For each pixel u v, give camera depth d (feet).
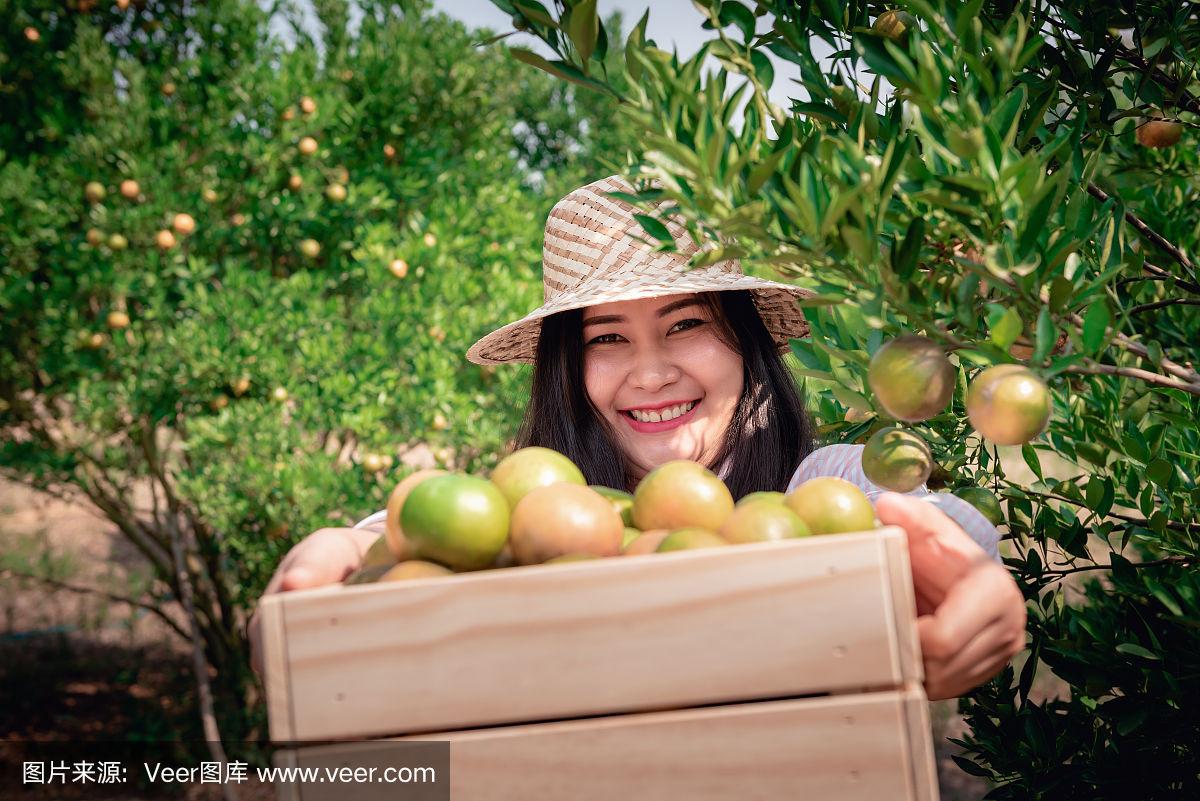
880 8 4.83
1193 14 5.13
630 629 3.02
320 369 16.29
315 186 17.94
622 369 6.52
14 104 18.03
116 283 15.94
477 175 20.95
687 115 3.53
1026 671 6.16
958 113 3.43
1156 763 5.81
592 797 2.98
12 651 24.40
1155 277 5.39
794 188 3.23
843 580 3.00
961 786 15.80
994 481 6.24
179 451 18.47
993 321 3.33
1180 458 5.96
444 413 16.35
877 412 4.83
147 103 16.81
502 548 3.76
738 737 2.97
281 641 3.04
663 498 4.06
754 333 6.79
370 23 19.51
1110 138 6.27
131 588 27.14
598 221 6.43
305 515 14.94
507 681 3.02
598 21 3.68
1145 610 6.20
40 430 18.28
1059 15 5.00
